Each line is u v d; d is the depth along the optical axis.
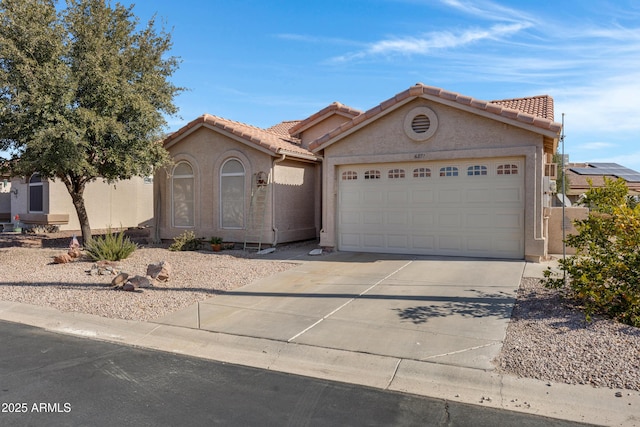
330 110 18.45
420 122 12.70
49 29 12.28
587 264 7.10
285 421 4.23
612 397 4.52
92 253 13.17
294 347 6.16
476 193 12.21
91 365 5.69
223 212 15.91
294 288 9.27
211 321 7.32
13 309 8.40
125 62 14.00
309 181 17.28
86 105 13.16
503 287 8.79
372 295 8.52
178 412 4.41
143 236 20.22
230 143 15.64
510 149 11.59
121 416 4.33
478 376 5.11
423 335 6.37
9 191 27.12
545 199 12.73
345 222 13.95
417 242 12.98
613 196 7.56
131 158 13.82
